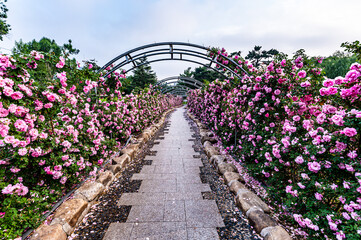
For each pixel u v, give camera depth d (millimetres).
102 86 4422
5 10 13586
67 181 2412
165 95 15906
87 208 2131
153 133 6691
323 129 1679
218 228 1851
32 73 1967
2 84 1509
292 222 1886
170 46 4859
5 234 1438
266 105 2674
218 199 2389
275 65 2613
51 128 2154
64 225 1722
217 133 5672
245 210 2027
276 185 2266
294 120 2111
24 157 1735
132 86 27172
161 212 2133
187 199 2402
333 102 1831
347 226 1294
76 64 2740
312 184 1645
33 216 1665
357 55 1732
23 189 1700
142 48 4656
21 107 1675
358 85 1440
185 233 1788
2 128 1512
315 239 1542
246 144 3209
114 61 4633
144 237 1741
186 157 4129
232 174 2842
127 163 3709
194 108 11734
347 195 1391
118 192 2604
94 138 2965
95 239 1721
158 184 2838
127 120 5203
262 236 1676
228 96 4918
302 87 2256
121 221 1980
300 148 1979
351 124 1425
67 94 2318
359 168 1395
